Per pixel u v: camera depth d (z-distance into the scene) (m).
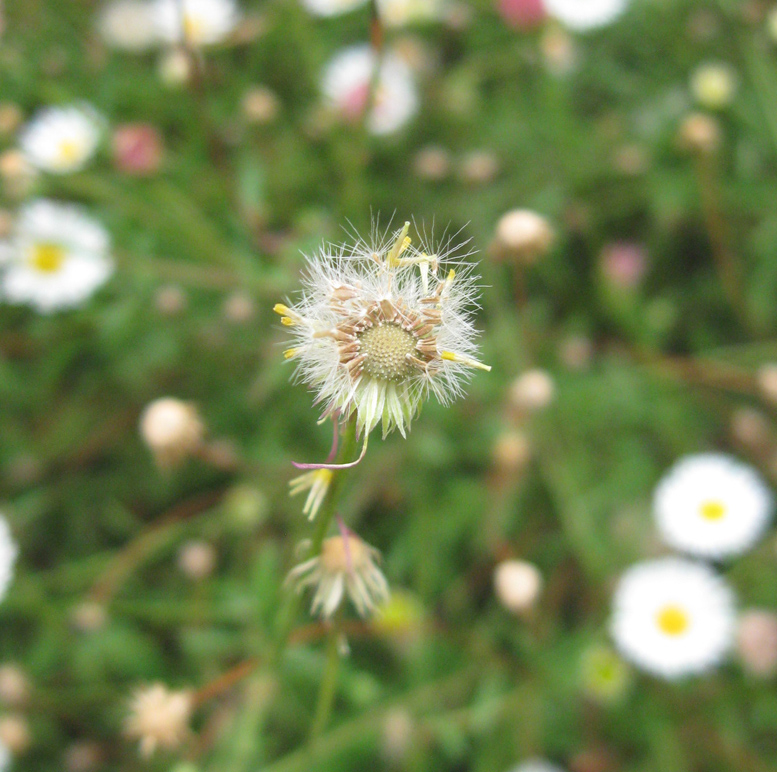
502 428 0.18
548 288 0.21
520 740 0.15
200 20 0.20
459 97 0.21
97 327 0.19
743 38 0.21
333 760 0.15
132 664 0.16
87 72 0.21
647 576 0.16
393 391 0.09
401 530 0.18
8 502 0.19
